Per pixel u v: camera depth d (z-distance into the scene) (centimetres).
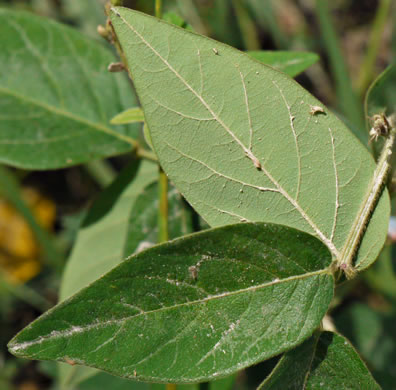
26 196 58
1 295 52
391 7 67
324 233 26
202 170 26
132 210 31
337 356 25
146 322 24
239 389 39
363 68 59
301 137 26
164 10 51
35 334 23
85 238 33
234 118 26
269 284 25
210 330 24
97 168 54
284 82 25
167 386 30
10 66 33
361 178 26
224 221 26
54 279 53
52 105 33
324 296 25
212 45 25
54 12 57
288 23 66
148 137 27
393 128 27
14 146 32
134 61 25
